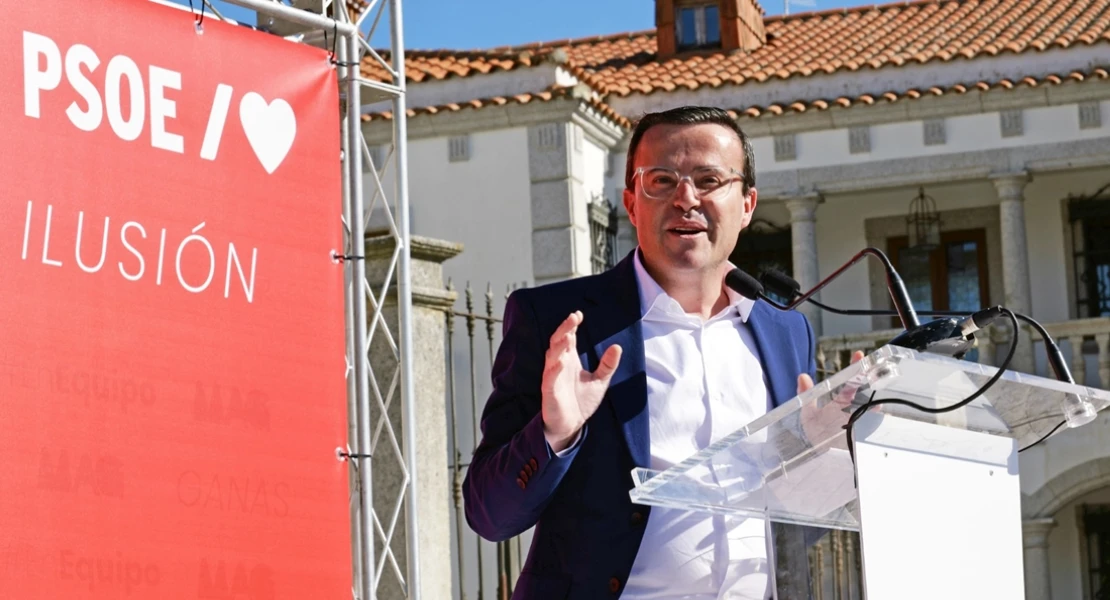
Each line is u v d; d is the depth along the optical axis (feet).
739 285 10.29
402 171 21.98
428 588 24.56
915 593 8.30
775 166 58.23
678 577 10.00
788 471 8.89
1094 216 61.26
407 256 21.90
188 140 17.12
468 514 10.30
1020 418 8.98
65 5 15.88
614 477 10.07
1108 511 61.26
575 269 53.72
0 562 14.38
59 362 15.25
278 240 18.15
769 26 69.21
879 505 8.28
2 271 14.89
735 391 10.64
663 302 10.66
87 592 15.11
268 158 18.19
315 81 19.01
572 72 56.44
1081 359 53.67
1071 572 61.46
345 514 18.29
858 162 57.52
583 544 10.01
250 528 17.06
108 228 16.02
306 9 21.49
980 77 56.95
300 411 17.99
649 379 10.50
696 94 59.41
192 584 16.26
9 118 15.19
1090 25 60.08
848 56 60.90
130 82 16.48
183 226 16.92
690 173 10.46
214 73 17.56
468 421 50.96
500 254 54.29
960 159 56.65
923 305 62.54
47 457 14.94
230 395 17.13
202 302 16.99
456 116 54.70
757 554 10.12
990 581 8.64
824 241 63.72
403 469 21.21
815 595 9.14
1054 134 55.98
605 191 57.93
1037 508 52.54
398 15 22.25
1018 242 55.88
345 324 20.93
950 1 67.21
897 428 8.48
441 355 25.91
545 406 9.27
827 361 55.88
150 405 16.14
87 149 15.92
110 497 15.49
